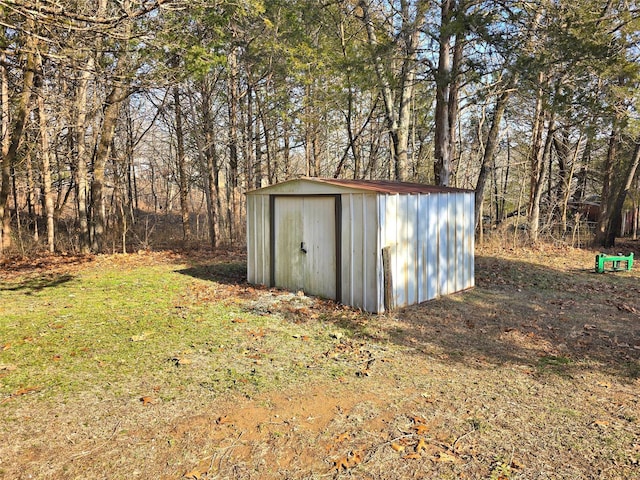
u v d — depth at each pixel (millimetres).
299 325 6266
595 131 10062
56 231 16094
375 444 3330
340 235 7293
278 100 16031
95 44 7145
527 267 11078
